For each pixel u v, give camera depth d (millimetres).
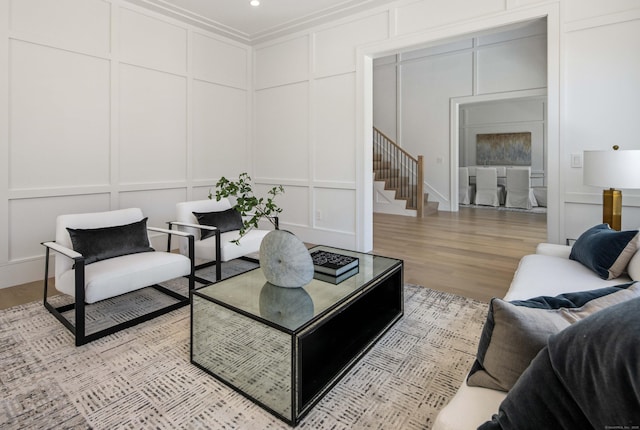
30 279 3385
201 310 2068
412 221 6703
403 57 8008
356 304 2658
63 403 1700
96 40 3705
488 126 10195
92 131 3725
